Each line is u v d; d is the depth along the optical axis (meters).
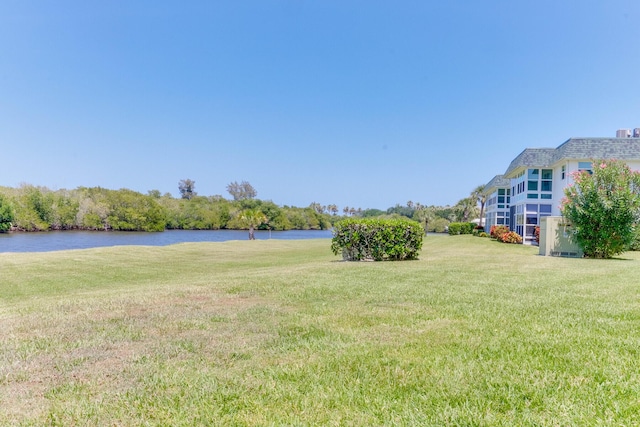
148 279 12.26
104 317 4.93
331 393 2.71
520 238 28.62
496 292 6.37
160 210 71.38
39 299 7.68
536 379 2.87
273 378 2.98
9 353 3.57
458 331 4.13
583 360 3.23
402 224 13.20
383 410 2.46
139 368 3.20
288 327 4.38
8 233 55.75
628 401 2.50
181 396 2.69
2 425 2.32
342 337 3.99
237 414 2.44
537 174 28.97
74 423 2.35
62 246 37.72
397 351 3.54
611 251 14.44
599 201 14.42
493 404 2.51
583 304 5.40
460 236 40.06
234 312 5.11
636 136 27.89
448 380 2.89
